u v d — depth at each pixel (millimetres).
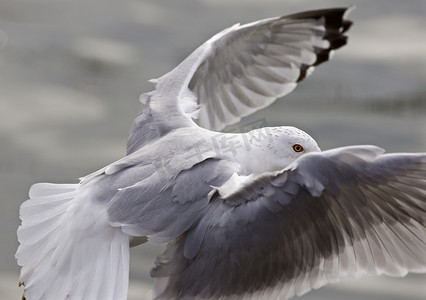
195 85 11688
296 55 11797
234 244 8648
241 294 8805
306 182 8305
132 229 8836
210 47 11438
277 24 11531
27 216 9328
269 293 8812
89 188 9250
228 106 11992
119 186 9117
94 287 8656
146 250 17719
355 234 8562
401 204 8422
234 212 8648
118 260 8781
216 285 8750
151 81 11188
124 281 8680
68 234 8977
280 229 8547
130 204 8945
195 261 8781
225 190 8781
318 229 8547
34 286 8805
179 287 8859
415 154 8242
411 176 8266
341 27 11555
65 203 9281
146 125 10250
